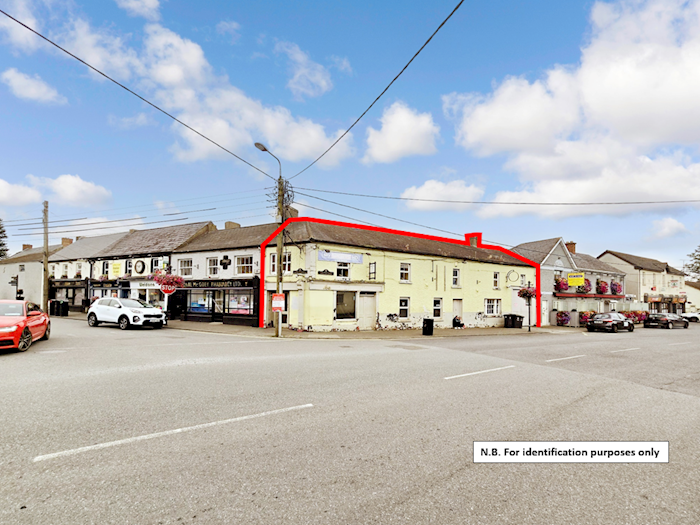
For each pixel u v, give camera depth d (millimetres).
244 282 23703
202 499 3492
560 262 37062
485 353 13734
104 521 3137
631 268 47938
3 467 4039
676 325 38406
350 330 22328
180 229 32125
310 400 6734
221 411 6016
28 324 11977
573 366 11281
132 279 29891
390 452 4625
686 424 5992
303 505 3432
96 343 14016
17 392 6906
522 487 3906
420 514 3344
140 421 5492
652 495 3812
